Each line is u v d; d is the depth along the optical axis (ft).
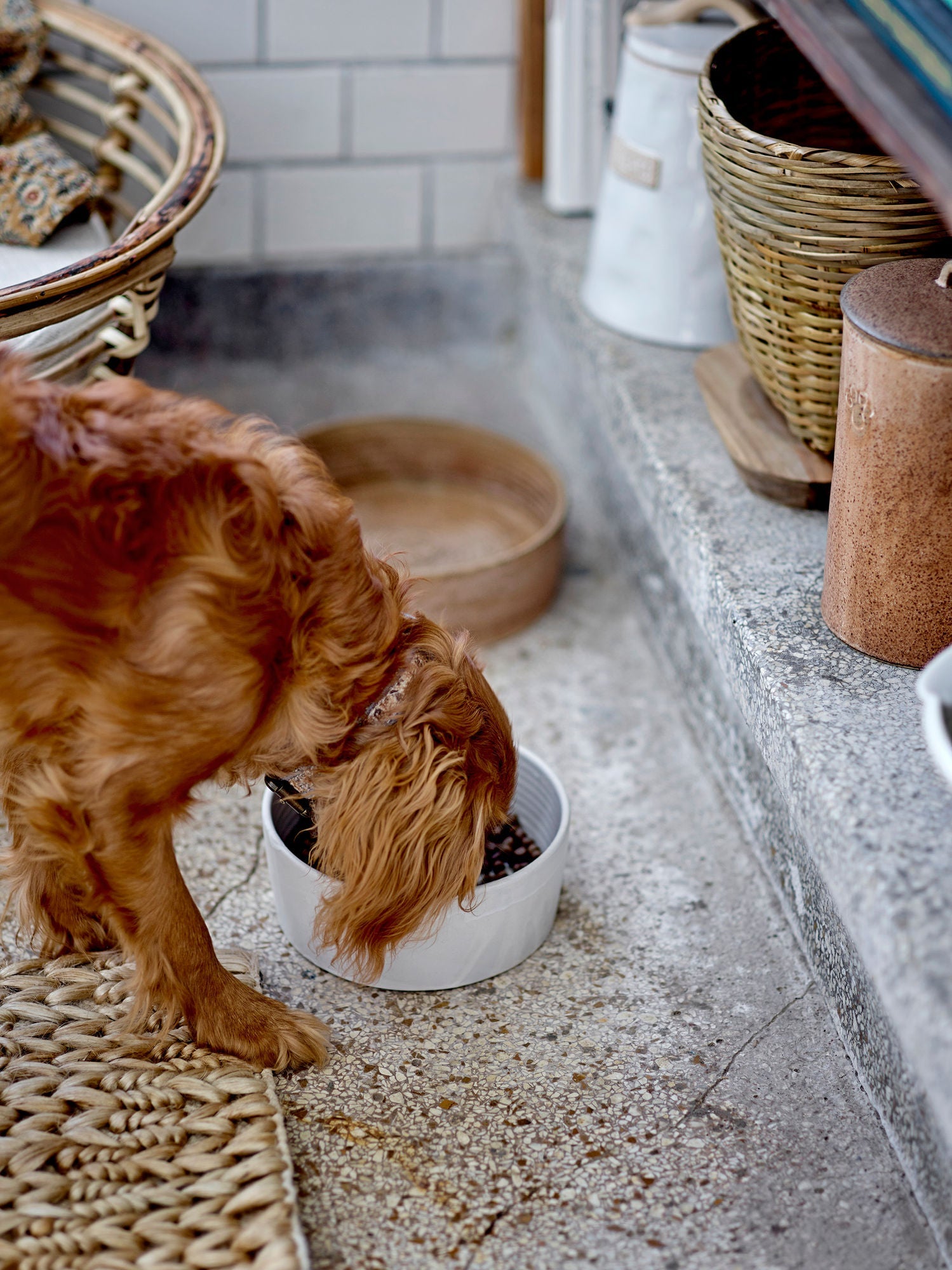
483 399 10.23
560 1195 4.58
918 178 3.58
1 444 3.72
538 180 10.05
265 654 4.18
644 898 5.97
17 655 3.88
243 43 9.12
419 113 9.75
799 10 4.52
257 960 5.46
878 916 3.81
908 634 4.76
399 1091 4.98
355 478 8.91
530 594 7.68
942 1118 3.44
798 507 5.99
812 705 4.66
